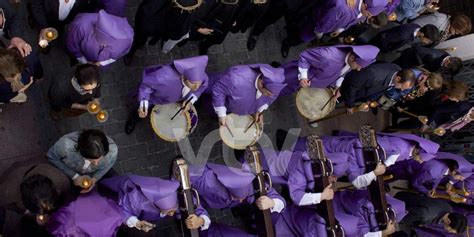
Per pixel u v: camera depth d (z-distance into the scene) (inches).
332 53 184.7
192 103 177.2
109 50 150.4
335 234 173.5
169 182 146.9
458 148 281.0
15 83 135.8
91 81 139.3
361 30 242.4
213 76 192.7
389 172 243.9
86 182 137.2
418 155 211.0
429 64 236.7
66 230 123.2
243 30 217.5
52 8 154.3
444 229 243.9
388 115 281.6
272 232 161.3
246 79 170.7
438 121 243.8
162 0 160.7
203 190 164.7
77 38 150.3
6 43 145.3
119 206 145.5
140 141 200.4
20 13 175.5
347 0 197.9
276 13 212.8
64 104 156.6
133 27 202.2
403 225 256.8
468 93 239.0
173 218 202.1
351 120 265.4
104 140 131.7
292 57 249.9
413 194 240.4
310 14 216.8
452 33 251.4
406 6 252.1
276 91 168.6
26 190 115.7
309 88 214.8
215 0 177.6
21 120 175.0
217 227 180.4
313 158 179.8
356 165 200.2
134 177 152.6
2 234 149.0
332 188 177.2
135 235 151.2
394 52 273.4
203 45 216.1
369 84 207.5
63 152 142.6
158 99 167.9
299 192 177.3
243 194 161.2
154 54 207.3
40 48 172.4
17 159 172.7
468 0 321.4
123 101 197.8
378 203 194.5
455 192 237.0
